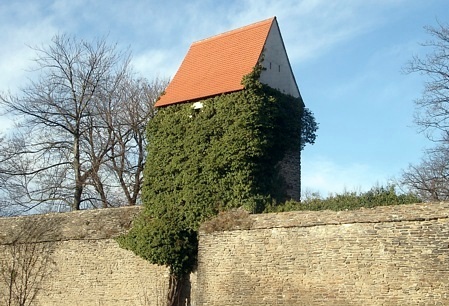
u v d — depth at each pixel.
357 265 22.97
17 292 31.00
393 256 22.23
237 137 28.80
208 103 30.11
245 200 28.41
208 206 29.00
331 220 23.84
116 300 29.66
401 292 21.86
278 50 31.77
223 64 31.83
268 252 25.28
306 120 32.06
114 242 30.30
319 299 23.64
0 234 33.81
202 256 27.20
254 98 29.17
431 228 21.62
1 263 33.12
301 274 24.25
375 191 24.66
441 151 36.53
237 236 26.27
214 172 29.14
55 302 31.42
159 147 31.27
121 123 43.53
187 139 30.27
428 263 21.48
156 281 28.66
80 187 42.94
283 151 30.61
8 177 43.31
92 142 43.72
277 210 26.53
